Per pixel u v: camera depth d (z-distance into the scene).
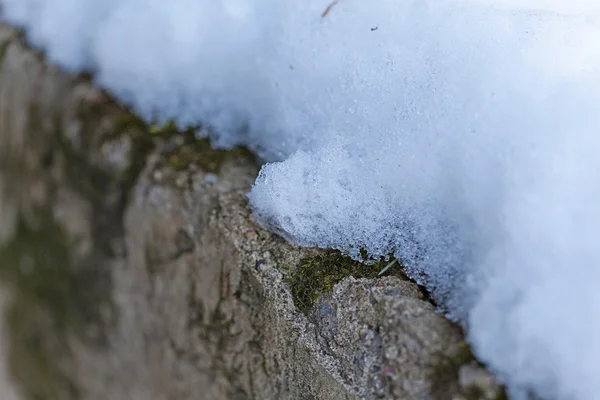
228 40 0.51
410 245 0.47
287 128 0.51
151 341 0.55
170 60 0.52
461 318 0.46
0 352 0.69
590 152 0.44
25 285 0.62
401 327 0.46
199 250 0.51
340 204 0.48
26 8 0.57
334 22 0.49
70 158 0.56
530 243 0.44
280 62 0.50
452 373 0.45
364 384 0.47
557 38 0.46
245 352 0.51
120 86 0.54
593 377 0.43
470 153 0.46
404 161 0.47
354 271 0.48
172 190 0.51
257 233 0.49
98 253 0.56
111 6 0.54
